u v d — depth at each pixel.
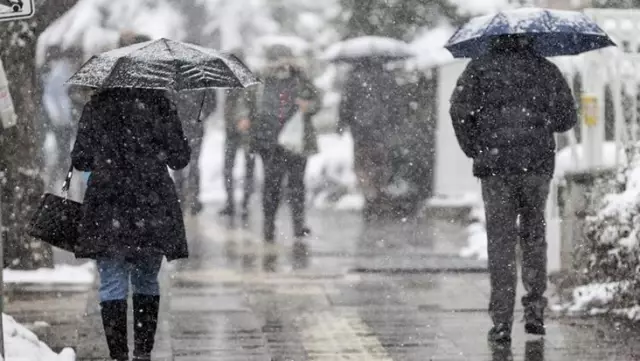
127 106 17.23
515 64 18.80
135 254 17.14
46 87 39.88
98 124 17.19
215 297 23.20
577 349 18.36
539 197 19.09
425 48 41.75
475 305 22.28
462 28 19.73
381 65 40.44
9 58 24.08
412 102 40.53
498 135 18.75
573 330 19.72
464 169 39.94
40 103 39.59
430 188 39.91
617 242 20.78
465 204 37.91
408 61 40.81
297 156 34.03
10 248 24.44
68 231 17.39
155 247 17.17
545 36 20.91
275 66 36.41
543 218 19.23
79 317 20.67
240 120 38.25
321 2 56.59
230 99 38.41
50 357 16.91
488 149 18.80
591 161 25.44
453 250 29.47
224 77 17.31
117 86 16.73
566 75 29.36
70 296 22.47
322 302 22.70
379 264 27.44
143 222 17.16
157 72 16.98
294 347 18.80
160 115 17.33
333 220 36.12
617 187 21.98
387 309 21.98
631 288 20.48
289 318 21.14
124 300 17.39
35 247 24.50
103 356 17.92
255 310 21.88
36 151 24.55
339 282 24.97
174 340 19.28
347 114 40.38
